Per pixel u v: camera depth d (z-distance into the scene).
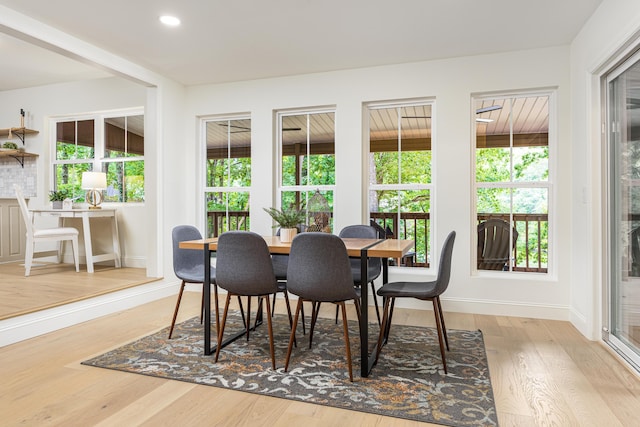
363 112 4.16
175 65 4.05
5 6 2.85
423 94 3.90
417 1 2.78
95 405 1.97
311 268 2.26
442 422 1.81
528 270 3.78
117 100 5.16
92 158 5.50
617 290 2.75
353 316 3.68
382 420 1.84
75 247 4.85
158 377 2.29
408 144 4.10
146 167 4.43
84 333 3.12
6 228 5.54
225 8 2.89
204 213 4.84
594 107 2.95
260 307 3.35
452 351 2.72
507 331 3.20
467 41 3.44
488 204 3.87
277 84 4.40
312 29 3.23
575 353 2.70
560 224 3.52
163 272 4.44
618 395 2.08
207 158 4.85
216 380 2.25
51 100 5.48
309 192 4.40
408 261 4.11
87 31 3.27
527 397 2.06
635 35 2.29
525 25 3.13
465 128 3.77
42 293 3.61
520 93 3.71
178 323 3.39
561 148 3.51
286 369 2.39
